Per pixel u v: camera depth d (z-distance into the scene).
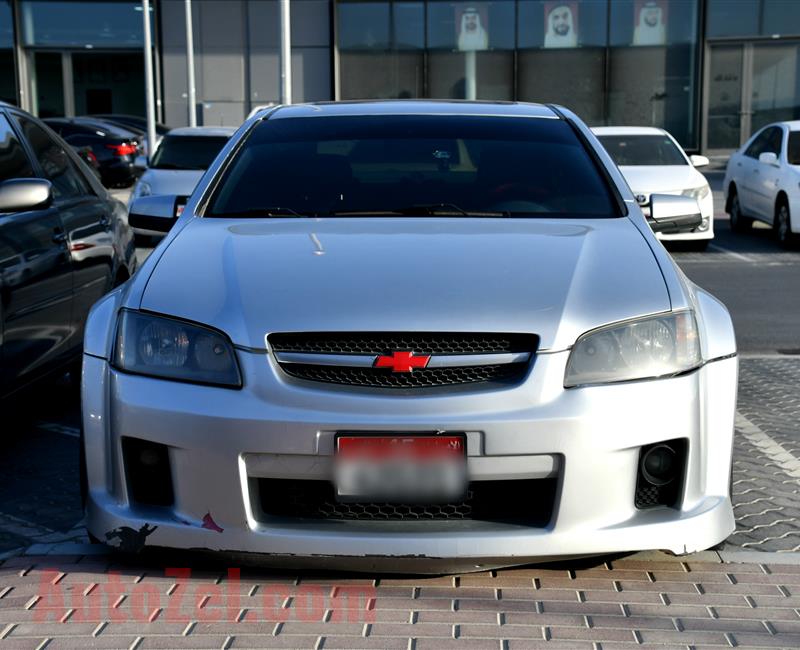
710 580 3.59
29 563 3.74
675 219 4.68
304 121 4.96
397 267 3.59
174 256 3.81
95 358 3.57
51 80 33.09
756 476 4.89
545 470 3.25
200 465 3.29
